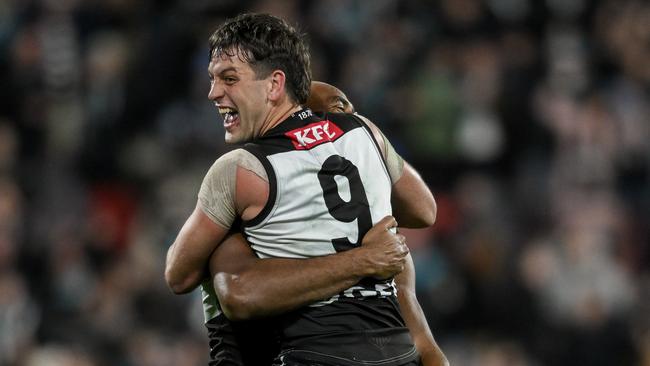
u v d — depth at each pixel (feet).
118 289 66.23
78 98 80.07
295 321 24.03
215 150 75.56
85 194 74.84
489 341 67.51
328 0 82.48
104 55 81.25
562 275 70.38
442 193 75.61
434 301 67.62
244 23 24.79
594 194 76.89
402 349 24.57
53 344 63.77
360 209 24.26
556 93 81.61
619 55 86.38
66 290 67.10
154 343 63.57
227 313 24.03
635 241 75.15
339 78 78.84
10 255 68.28
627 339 68.74
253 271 23.80
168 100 78.79
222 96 24.71
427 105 77.30
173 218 71.51
